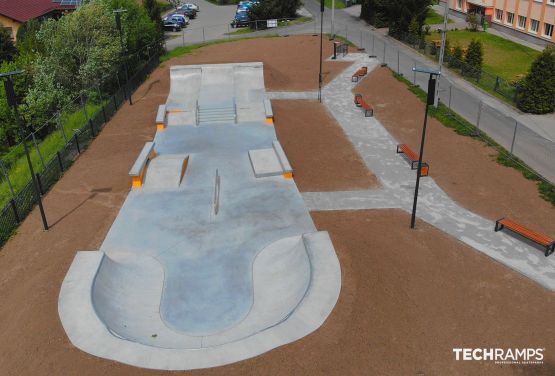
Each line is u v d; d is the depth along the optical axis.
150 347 11.20
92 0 35.78
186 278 14.55
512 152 22.25
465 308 12.84
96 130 26.42
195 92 30.94
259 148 23.05
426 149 23.12
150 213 17.80
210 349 11.10
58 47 31.92
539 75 26.75
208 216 17.53
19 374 10.70
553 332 12.13
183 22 56.81
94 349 11.12
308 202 18.64
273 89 32.72
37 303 12.81
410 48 42.34
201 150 22.88
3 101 28.59
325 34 48.75
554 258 15.14
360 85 32.97
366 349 11.20
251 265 15.03
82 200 19.33
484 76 32.16
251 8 54.25
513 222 16.42
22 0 49.47
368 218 17.38
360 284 13.06
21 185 21.78
